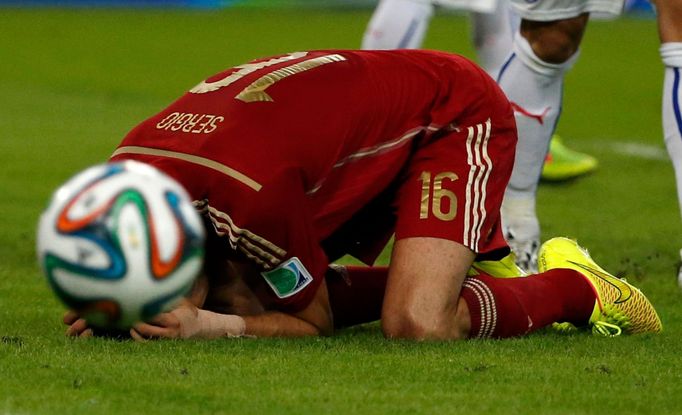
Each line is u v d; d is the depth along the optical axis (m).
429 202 12.70
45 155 30.41
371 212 13.51
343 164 12.45
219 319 12.16
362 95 12.62
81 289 8.40
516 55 16.73
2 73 52.75
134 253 8.34
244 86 12.43
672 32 14.65
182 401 9.71
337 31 69.38
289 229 11.88
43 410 9.39
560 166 27.47
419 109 12.98
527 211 17.08
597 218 23.20
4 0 86.75
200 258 8.65
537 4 16.20
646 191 26.75
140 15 81.44
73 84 49.28
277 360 11.19
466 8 19.25
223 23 75.38
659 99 46.53
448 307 12.35
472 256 12.70
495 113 13.28
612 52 62.53
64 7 86.56
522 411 9.62
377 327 14.02
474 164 12.92
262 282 12.77
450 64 13.46
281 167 11.82
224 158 11.75
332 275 13.54
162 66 55.59
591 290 13.41
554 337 12.95
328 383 10.39
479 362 11.33
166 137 12.11
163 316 11.88
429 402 9.81
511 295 12.75
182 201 8.62
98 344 11.73
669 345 12.60
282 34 68.25
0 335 12.52
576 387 10.42
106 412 9.37
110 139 33.81
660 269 18.03
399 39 20.80
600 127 39.12
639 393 10.25
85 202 8.42
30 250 19.11
